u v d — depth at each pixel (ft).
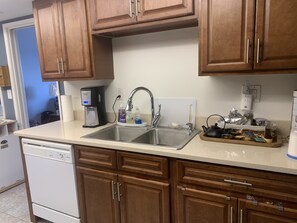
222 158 4.28
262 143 4.82
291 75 5.34
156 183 5.08
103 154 5.63
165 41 6.59
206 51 5.04
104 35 6.88
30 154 6.81
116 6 5.90
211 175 4.48
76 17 6.54
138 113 7.36
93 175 5.87
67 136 6.28
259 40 4.51
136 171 5.27
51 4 6.86
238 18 4.63
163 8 5.36
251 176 4.14
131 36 7.06
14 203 8.52
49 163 6.48
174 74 6.63
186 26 6.18
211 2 4.81
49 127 7.44
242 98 5.79
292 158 4.14
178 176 4.83
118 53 7.38
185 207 4.89
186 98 6.57
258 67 4.62
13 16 9.31
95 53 6.68
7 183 9.56
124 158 5.37
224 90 6.08
